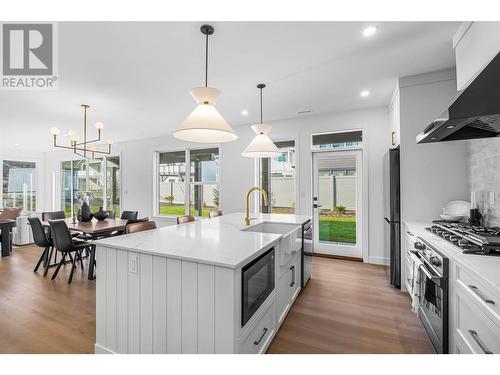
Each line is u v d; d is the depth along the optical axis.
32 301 2.65
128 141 6.51
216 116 1.79
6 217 5.40
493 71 1.27
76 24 1.88
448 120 1.43
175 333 1.46
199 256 1.41
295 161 4.52
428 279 1.86
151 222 2.46
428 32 2.01
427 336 1.99
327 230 4.38
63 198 7.86
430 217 2.77
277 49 2.25
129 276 1.61
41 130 5.04
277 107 3.92
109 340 1.68
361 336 1.99
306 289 2.92
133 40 2.09
